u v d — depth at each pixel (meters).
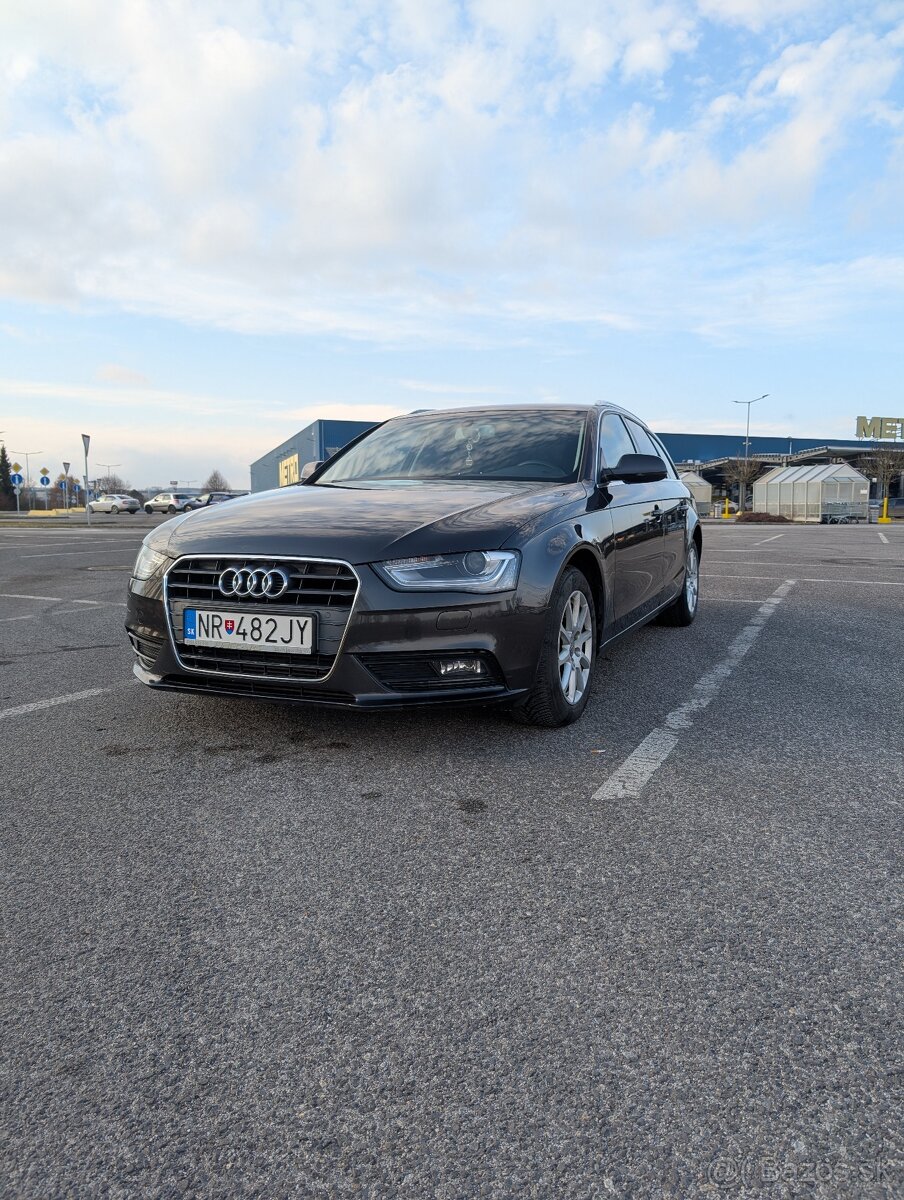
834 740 3.10
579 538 3.26
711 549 13.84
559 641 3.14
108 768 2.88
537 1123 1.28
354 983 1.63
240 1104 1.33
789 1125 1.26
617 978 1.63
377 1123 1.28
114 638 5.43
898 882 2.01
